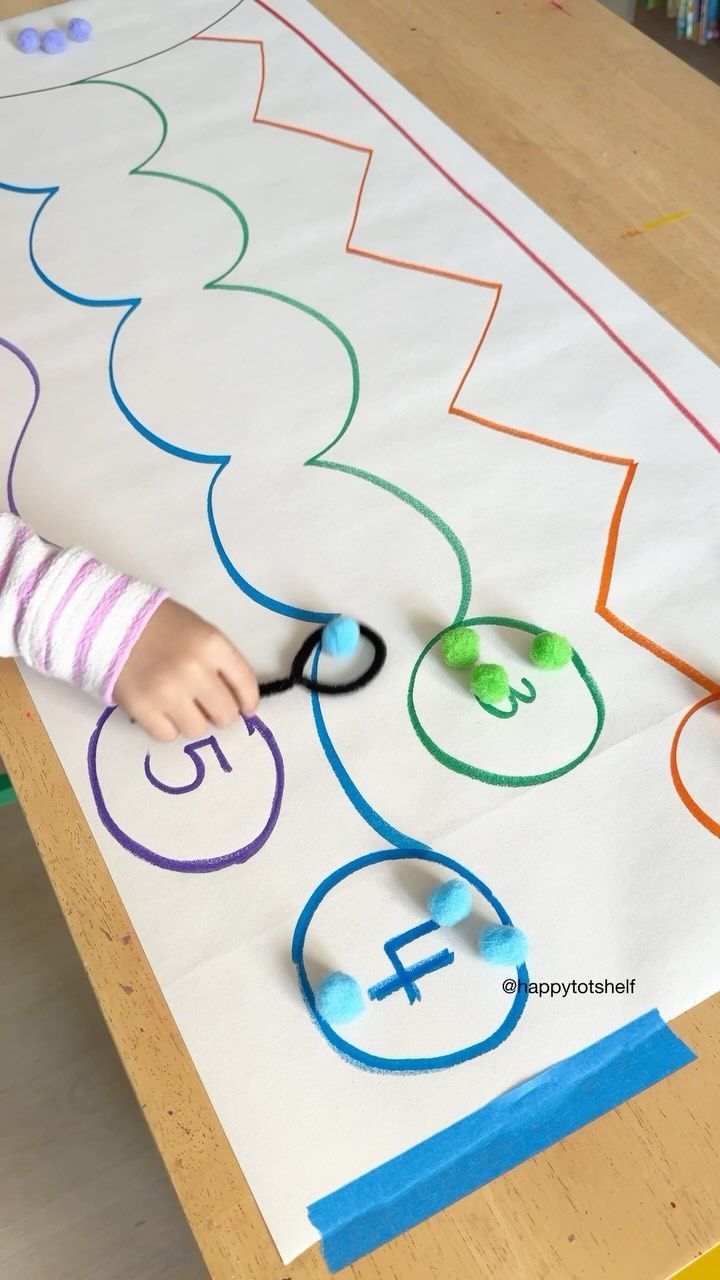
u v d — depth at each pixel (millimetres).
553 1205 381
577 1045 411
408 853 460
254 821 473
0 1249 933
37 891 1135
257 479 596
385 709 506
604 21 881
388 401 629
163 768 494
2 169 774
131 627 507
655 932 435
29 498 591
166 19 883
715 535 562
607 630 528
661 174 757
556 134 786
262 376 646
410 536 570
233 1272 373
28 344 668
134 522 580
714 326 662
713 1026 414
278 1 894
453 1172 388
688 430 607
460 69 836
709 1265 407
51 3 902
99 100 822
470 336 661
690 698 503
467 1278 369
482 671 503
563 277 690
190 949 439
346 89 820
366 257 707
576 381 634
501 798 474
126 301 689
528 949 432
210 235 725
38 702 520
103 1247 933
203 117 803
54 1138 986
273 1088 406
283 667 523
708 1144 392
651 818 465
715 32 1521
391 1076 407
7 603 515
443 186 750
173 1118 401
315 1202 383
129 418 627
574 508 577
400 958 433
